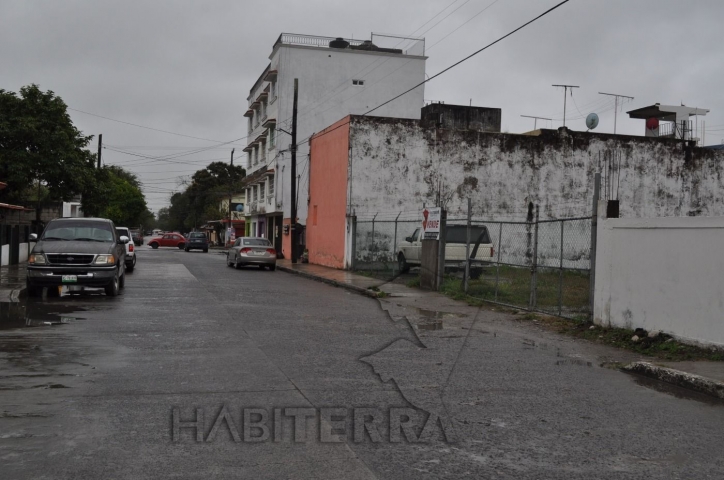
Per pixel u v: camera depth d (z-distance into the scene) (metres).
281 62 42.19
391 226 27.91
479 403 6.61
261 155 50.31
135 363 8.09
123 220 81.06
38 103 32.25
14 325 11.16
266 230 49.66
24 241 27.89
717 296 9.30
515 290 17.97
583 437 5.54
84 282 15.23
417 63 43.69
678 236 10.05
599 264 11.97
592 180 30.02
